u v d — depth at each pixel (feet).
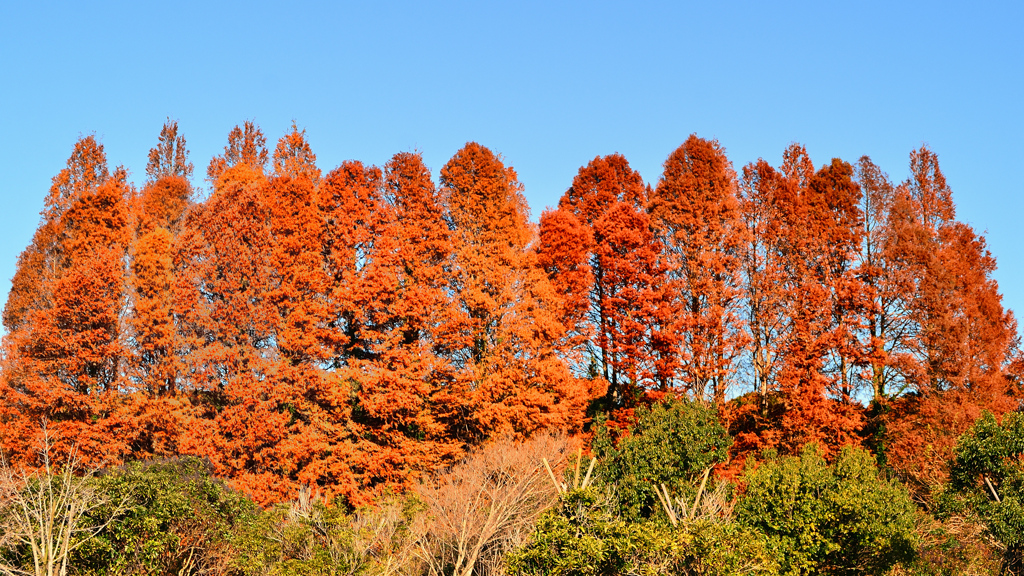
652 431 70.38
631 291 108.88
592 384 103.76
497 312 100.99
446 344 100.17
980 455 66.28
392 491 81.15
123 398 101.60
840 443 98.17
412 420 94.12
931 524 69.05
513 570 50.24
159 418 96.07
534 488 70.08
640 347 108.78
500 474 70.95
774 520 57.21
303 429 92.94
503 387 94.38
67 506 57.36
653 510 64.80
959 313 103.24
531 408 92.22
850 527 54.75
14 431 95.04
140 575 60.03
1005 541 61.87
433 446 92.79
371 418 97.30
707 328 107.34
